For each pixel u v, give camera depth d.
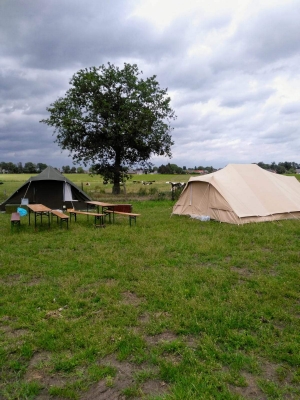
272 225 10.40
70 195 15.86
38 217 13.36
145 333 3.71
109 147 24.00
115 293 4.83
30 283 5.39
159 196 21.78
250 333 3.70
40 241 8.45
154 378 2.93
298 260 6.54
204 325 3.82
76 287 5.16
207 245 7.73
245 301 4.53
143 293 4.81
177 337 3.63
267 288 5.00
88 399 2.69
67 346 3.40
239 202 11.23
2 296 4.82
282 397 2.68
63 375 2.98
